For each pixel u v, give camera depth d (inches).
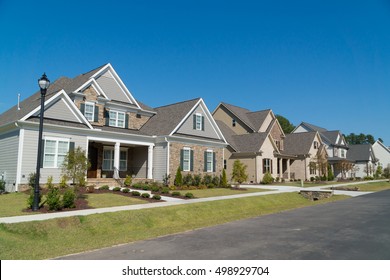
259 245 304.7
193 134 1092.5
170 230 406.3
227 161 1469.0
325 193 895.1
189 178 1004.6
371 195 928.3
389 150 2568.9
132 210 523.5
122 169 1069.1
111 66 1042.1
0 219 426.3
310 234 355.9
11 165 729.6
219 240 331.3
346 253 271.4
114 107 1034.1
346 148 2274.9
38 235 388.8
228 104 1727.4
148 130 1080.2
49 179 690.2
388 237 336.2
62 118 800.3
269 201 773.9
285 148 1780.3
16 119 737.0
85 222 445.7
